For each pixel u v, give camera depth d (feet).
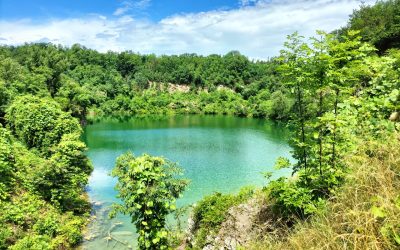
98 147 148.05
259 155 132.16
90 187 90.58
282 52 24.98
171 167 39.11
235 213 37.11
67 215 64.69
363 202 14.48
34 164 73.77
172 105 362.53
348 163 21.24
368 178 16.24
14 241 49.47
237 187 90.22
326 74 23.07
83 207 73.00
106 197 83.15
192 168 111.04
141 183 34.40
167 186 37.99
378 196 13.21
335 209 16.84
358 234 12.92
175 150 142.31
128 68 437.99
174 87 419.95
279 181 27.07
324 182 23.09
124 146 151.23
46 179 65.87
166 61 452.76
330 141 23.04
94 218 69.87
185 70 426.10
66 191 69.26
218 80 426.92
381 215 12.40
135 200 35.70
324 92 23.97
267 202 32.60
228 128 223.30
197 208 48.73
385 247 12.30
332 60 22.53
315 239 15.48
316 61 23.63
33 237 50.37
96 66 406.00
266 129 217.77
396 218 12.52
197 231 45.88
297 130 25.68
